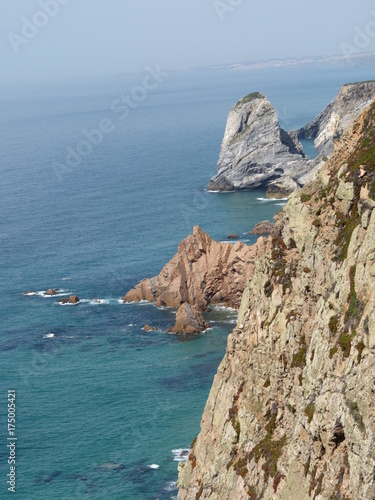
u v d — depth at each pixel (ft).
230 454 212.43
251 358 215.72
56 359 420.36
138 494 289.33
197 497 223.51
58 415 353.92
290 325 198.08
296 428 180.14
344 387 155.43
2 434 338.95
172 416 346.13
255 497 193.26
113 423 343.67
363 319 158.10
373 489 140.56
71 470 308.40
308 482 167.43
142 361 412.98
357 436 147.13
